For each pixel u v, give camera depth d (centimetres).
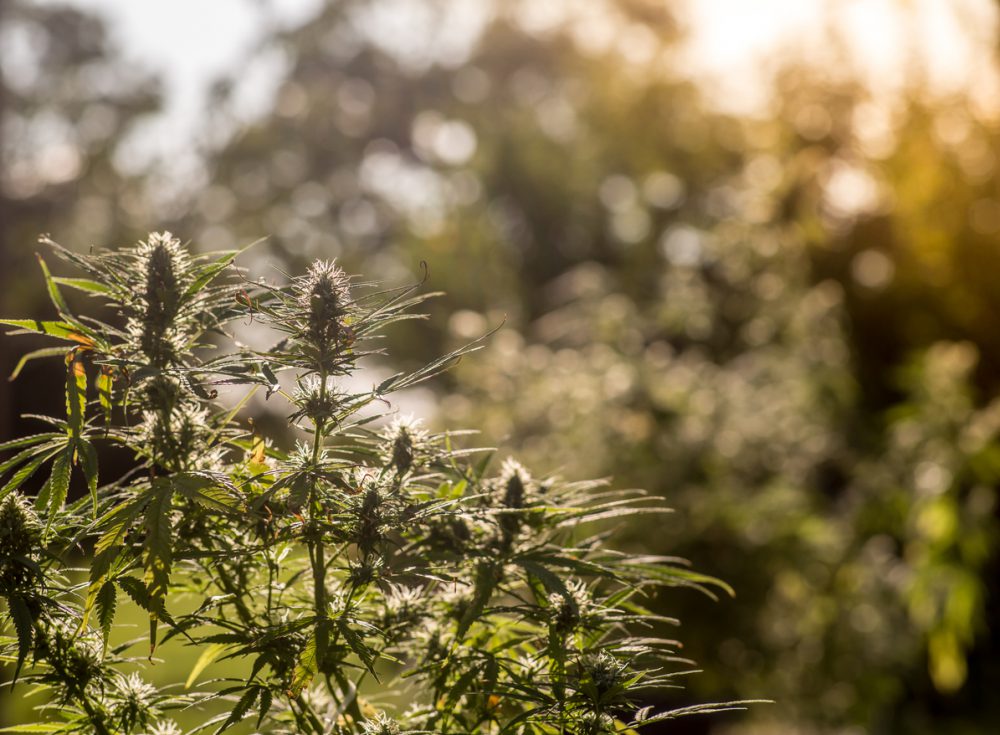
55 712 151
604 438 515
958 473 518
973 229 674
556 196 1673
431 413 538
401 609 156
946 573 520
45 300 1435
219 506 127
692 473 522
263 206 1667
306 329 133
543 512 157
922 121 666
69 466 131
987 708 623
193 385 130
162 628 155
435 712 154
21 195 1584
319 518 134
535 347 610
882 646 528
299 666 129
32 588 134
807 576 529
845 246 720
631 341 632
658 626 492
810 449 559
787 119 766
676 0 1580
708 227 775
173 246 139
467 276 1259
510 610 143
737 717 521
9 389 1018
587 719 138
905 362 658
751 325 660
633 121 1534
